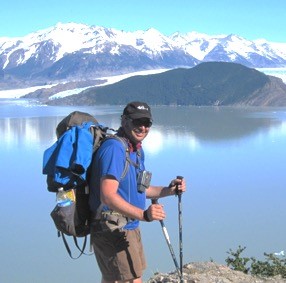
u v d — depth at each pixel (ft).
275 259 26.68
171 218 108.17
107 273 15.56
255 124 465.47
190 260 76.79
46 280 69.51
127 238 15.28
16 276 72.33
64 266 75.56
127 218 15.17
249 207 125.08
